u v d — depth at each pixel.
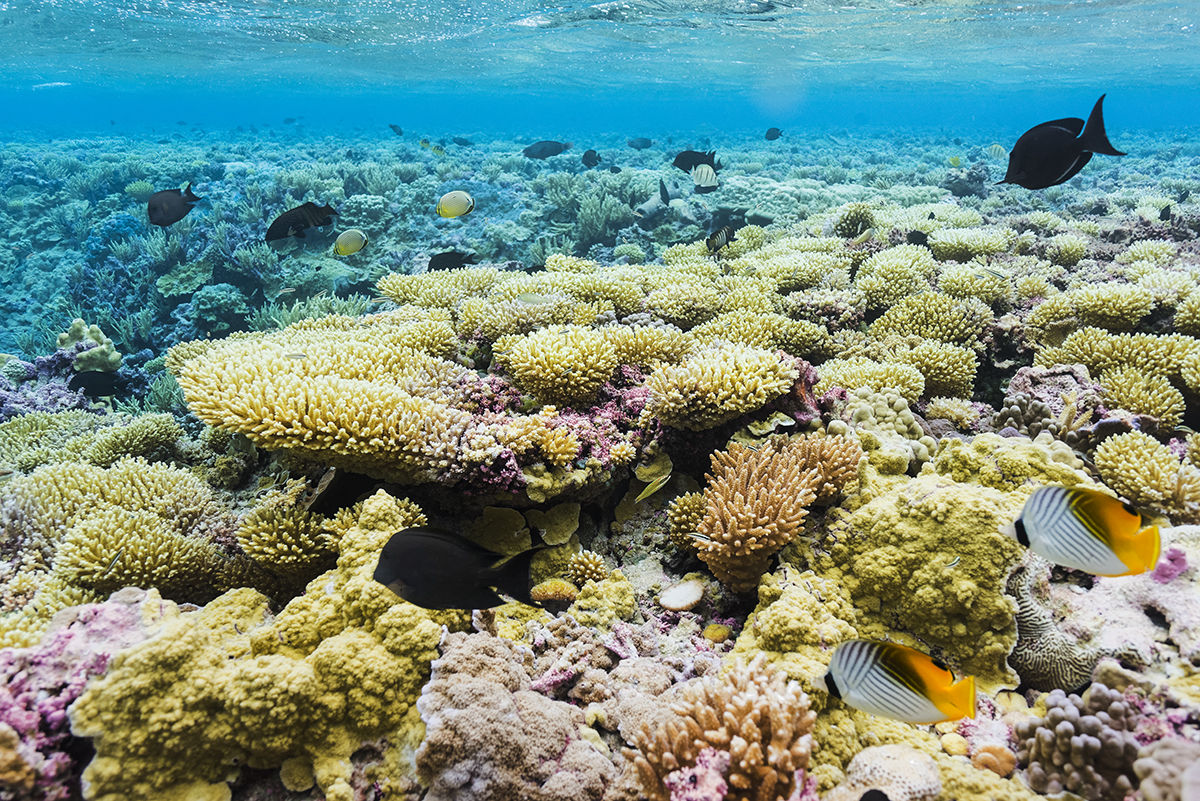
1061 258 3.12
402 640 1.12
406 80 15.94
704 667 1.21
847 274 2.87
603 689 1.17
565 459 1.44
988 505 1.20
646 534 1.54
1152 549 0.78
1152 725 0.95
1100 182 6.76
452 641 1.15
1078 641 1.13
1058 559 0.86
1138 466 1.36
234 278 4.87
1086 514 0.83
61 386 2.70
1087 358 2.00
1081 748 0.92
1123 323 2.17
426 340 1.89
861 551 1.30
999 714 1.12
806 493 1.30
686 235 5.27
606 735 1.13
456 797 0.97
